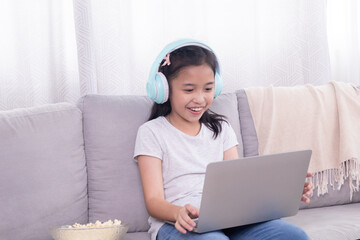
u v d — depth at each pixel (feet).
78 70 6.38
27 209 4.65
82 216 4.99
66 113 5.13
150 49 6.79
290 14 7.23
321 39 7.22
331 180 5.93
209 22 7.00
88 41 6.25
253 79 7.20
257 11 7.14
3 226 4.52
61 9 6.38
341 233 4.60
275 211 4.09
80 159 5.09
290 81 7.28
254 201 3.88
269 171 3.81
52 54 6.40
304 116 5.96
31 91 6.32
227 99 5.90
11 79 6.29
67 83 6.48
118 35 6.54
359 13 7.68
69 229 3.88
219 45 7.06
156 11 6.79
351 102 6.09
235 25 7.05
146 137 4.83
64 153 4.96
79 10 6.21
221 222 3.81
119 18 6.54
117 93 6.57
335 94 6.17
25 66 6.29
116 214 5.04
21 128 4.83
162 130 4.89
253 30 7.13
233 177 3.64
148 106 5.45
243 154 5.88
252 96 6.06
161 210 4.25
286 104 6.00
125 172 5.14
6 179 4.62
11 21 6.27
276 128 5.90
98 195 5.10
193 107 4.72
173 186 4.71
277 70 7.29
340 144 5.87
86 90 6.26
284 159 3.86
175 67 4.66
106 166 5.13
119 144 5.19
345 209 5.70
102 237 3.92
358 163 5.78
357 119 6.03
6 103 6.30
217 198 3.65
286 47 7.27
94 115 5.24
